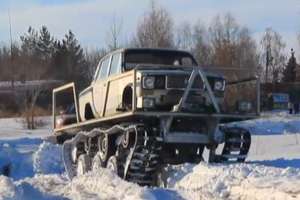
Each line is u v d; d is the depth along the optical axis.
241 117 12.84
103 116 14.24
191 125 12.73
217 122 12.78
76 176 14.33
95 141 14.98
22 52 70.56
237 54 55.16
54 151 20.70
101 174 12.24
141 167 12.31
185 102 12.47
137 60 13.97
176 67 12.77
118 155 13.10
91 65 61.38
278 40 73.69
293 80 69.06
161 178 12.05
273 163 13.74
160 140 12.43
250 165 10.92
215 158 13.12
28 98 53.75
